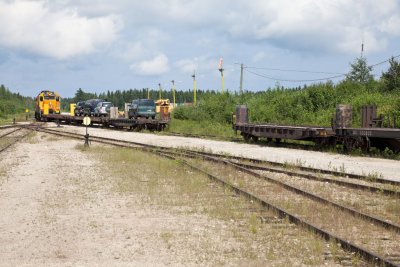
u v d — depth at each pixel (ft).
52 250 27.09
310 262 24.91
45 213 36.17
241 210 37.19
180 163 65.31
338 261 25.17
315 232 29.86
